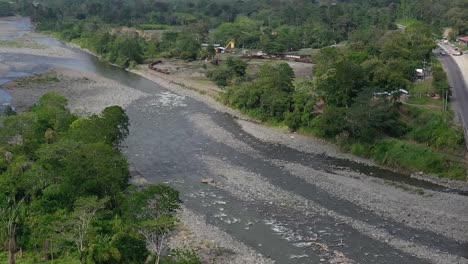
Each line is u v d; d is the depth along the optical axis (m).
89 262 45.41
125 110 118.38
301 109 103.50
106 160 61.84
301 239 61.31
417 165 82.81
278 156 90.56
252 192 74.88
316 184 77.81
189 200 71.88
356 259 56.81
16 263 51.47
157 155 89.81
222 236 61.84
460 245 60.06
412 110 97.75
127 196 60.31
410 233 62.84
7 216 56.34
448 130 86.44
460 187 76.75
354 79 97.06
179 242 60.00
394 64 115.00
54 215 57.44
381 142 89.56
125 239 47.56
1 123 79.56
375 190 75.56
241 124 109.19
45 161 62.91
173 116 114.50
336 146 94.75
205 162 87.00
